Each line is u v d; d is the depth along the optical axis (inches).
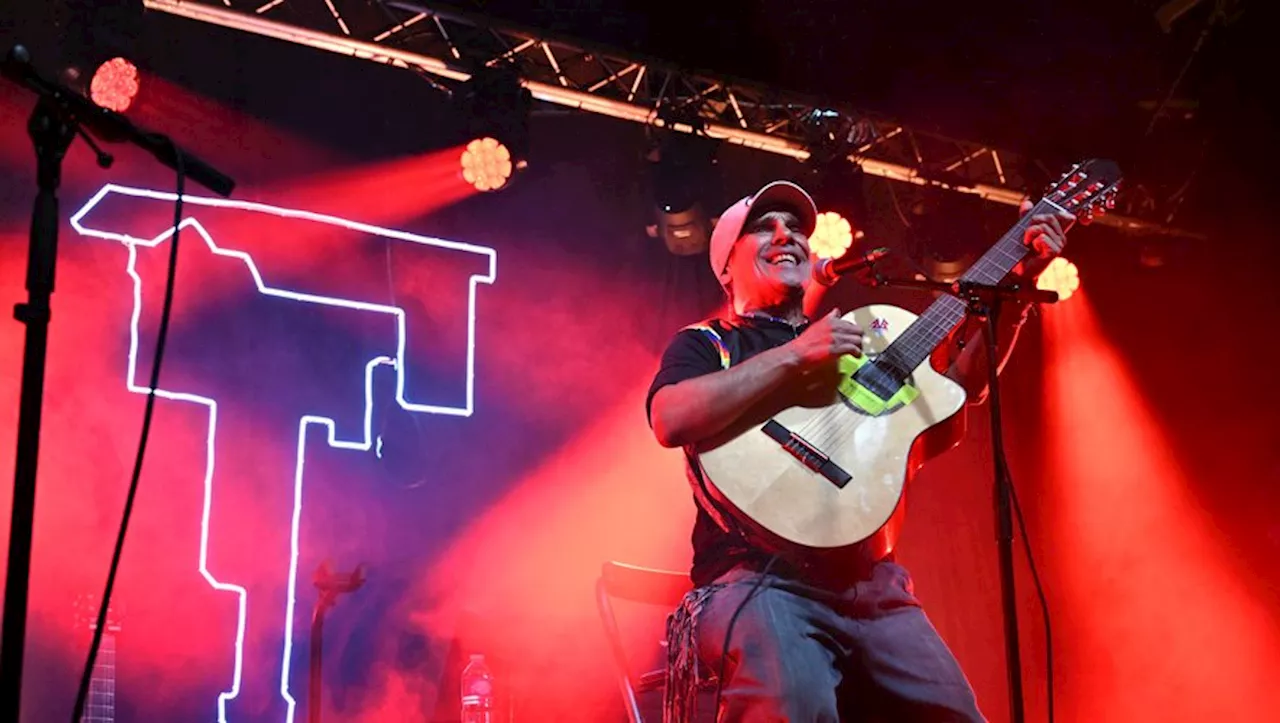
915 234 297.1
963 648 295.9
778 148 285.6
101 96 235.3
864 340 147.0
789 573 132.1
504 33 259.6
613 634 180.4
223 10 241.6
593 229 304.7
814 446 134.6
